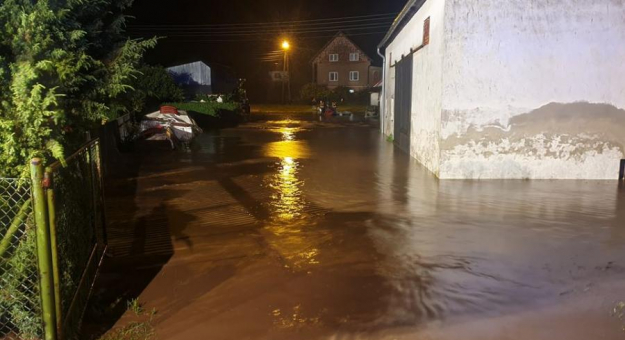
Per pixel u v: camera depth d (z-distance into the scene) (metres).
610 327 4.01
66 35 4.27
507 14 10.14
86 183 4.69
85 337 3.86
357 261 5.54
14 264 3.58
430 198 8.80
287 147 17.28
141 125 17.45
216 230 6.82
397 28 17.02
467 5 10.12
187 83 35.94
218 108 29.30
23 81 3.56
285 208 8.08
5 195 3.72
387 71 21.91
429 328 3.99
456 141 10.59
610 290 4.75
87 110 4.84
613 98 10.37
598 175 10.60
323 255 5.75
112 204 8.40
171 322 4.11
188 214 7.71
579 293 4.68
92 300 4.53
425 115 12.46
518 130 10.50
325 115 38.84
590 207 8.11
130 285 4.90
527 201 8.54
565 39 10.20
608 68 10.30
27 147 3.79
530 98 10.39
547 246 6.08
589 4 10.10
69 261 3.82
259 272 5.21
